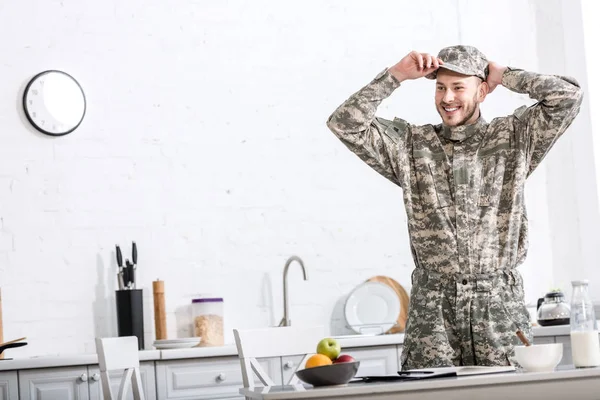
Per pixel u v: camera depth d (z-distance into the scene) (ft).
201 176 17.01
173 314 16.57
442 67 9.96
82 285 16.16
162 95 16.96
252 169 17.29
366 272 17.70
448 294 9.73
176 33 17.13
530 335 9.72
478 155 10.05
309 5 17.94
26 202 16.07
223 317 16.66
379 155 10.27
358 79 18.06
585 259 18.90
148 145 16.78
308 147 17.65
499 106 18.86
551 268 18.79
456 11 18.78
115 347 11.87
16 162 16.08
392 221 17.97
